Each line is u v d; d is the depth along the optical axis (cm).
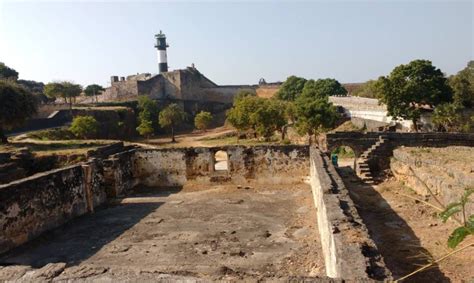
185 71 7375
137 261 894
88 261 911
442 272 818
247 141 4319
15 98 2803
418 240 1024
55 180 1200
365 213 1303
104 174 1531
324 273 770
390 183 1827
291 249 932
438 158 1614
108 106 5678
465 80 3275
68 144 2720
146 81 6950
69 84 5638
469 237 998
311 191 1538
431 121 3062
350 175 1980
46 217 1146
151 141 5044
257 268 823
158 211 1333
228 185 1703
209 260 879
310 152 1638
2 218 978
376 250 579
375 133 2311
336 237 630
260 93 8294
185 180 1739
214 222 1177
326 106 3281
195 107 7038
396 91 3128
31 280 493
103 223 1220
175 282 462
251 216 1227
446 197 1289
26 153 2233
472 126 2839
